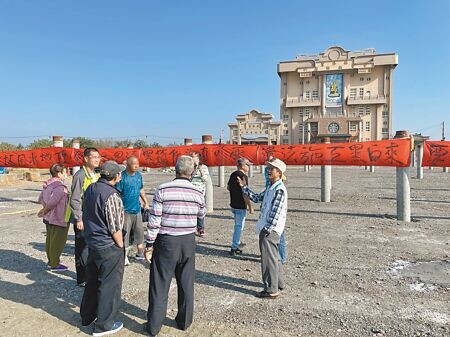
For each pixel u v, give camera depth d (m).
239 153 11.65
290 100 86.88
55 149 14.46
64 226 6.20
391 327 4.19
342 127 79.06
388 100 81.00
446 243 7.94
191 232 4.16
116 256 4.09
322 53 85.38
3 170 28.97
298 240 8.26
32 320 4.44
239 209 7.08
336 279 5.76
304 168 38.44
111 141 52.78
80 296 5.20
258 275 6.00
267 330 4.14
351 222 10.28
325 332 4.09
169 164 12.56
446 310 4.63
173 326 4.24
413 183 22.14
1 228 9.97
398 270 6.17
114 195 4.11
